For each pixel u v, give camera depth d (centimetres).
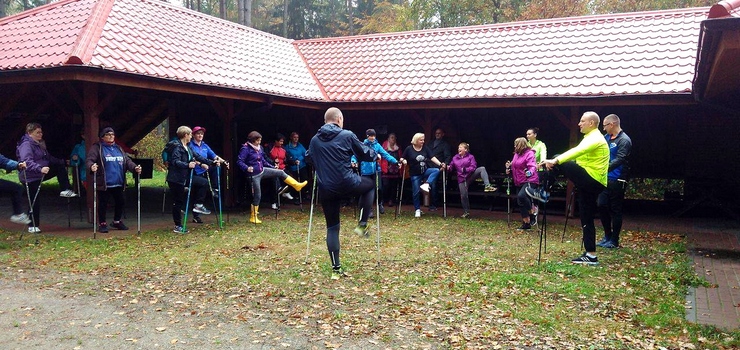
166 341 418
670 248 787
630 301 521
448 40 1407
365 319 466
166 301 516
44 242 790
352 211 1173
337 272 611
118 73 867
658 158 1243
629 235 904
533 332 439
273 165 1076
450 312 485
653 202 1368
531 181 923
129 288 559
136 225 968
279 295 533
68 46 898
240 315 475
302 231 914
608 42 1176
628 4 2205
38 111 1266
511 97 1070
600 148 640
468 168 1105
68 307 498
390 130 1412
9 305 503
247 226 967
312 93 1267
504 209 1241
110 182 861
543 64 1166
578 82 1062
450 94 1145
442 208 1253
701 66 629
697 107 1198
